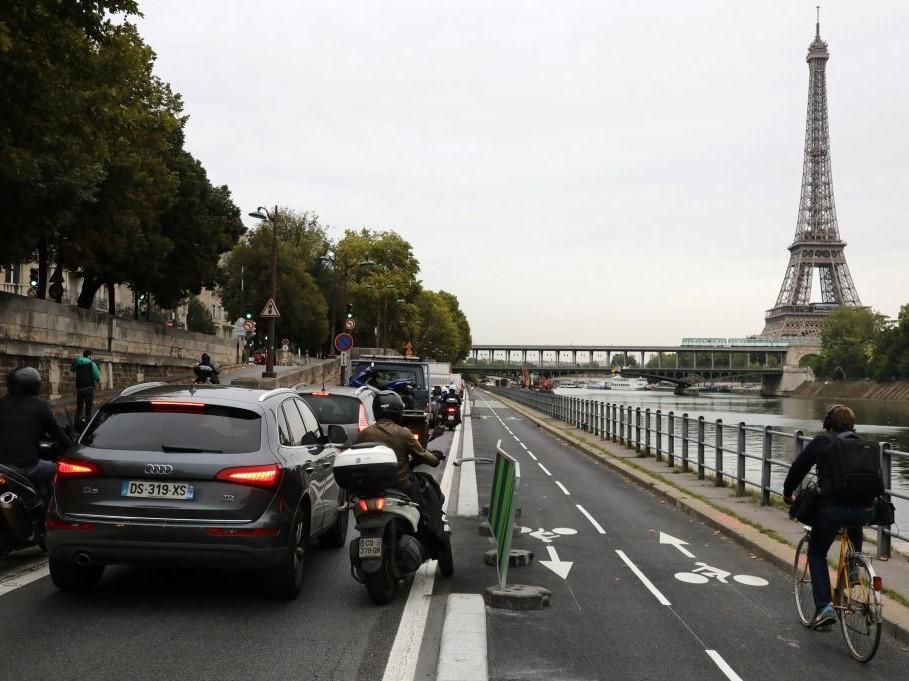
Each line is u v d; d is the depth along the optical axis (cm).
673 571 907
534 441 3069
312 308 8331
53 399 2767
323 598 737
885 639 669
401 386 1823
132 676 524
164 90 4216
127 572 818
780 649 633
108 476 677
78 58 1482
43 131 1534
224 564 671
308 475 766
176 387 790
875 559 952
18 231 2373
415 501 763
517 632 654
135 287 4581
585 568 911
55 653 566
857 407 10869
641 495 1591
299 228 9500
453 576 844
